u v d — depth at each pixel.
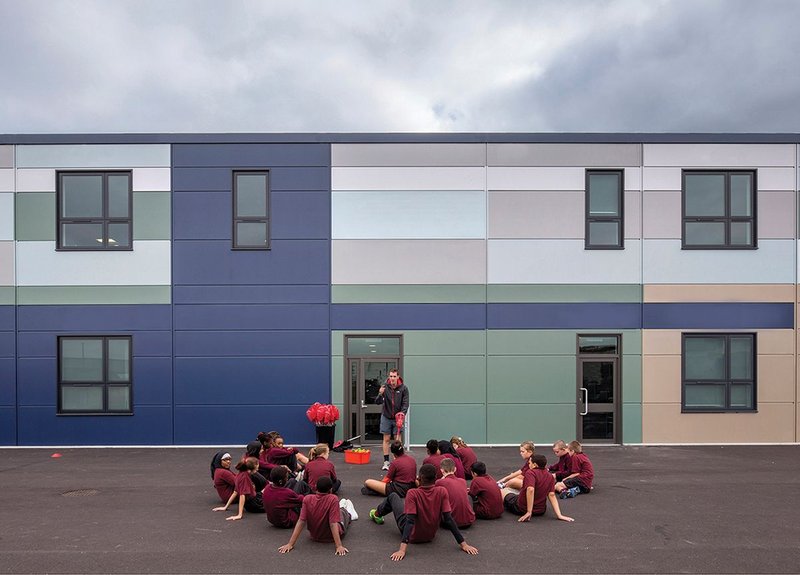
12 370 10.84
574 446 7.79
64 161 10.94
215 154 11.00
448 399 10.91
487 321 10.98
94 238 11.04
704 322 11.02
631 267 11.05
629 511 6.83
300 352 10.92
